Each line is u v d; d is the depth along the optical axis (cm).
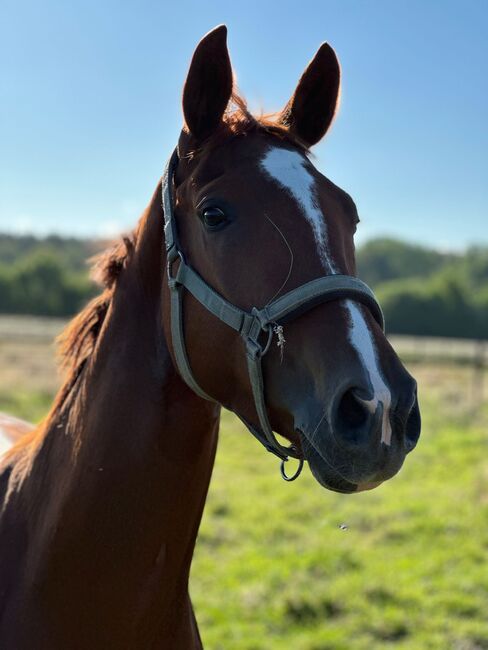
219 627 367
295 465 714
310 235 136
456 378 1244
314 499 583
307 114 164
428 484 632
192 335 144
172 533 153
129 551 149
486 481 623
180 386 151
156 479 150
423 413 957
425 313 2964
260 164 143
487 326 2961
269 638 361
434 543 486
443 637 365
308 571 438
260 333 134
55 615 148
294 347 132
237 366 139
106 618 149
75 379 168
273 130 152
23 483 166
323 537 493
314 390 128
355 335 127
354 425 122
